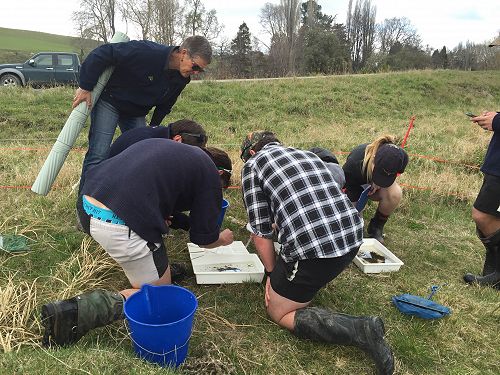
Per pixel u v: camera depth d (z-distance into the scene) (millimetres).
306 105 12859
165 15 28578
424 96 16031
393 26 42188
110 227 2477
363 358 2691
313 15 39312
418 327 3020
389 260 3932
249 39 34719
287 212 2643
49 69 14906
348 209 2705
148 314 2574
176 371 2334
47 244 3650
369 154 3789
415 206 5340
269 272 2947
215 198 2664
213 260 3643
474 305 3330
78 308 2359
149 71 3527
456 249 4379
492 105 16406
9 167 5648
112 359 2230
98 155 3764
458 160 7113
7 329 2529
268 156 2799
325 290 3387
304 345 2756
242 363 2566
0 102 10586
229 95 12992
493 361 2812
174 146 2602
